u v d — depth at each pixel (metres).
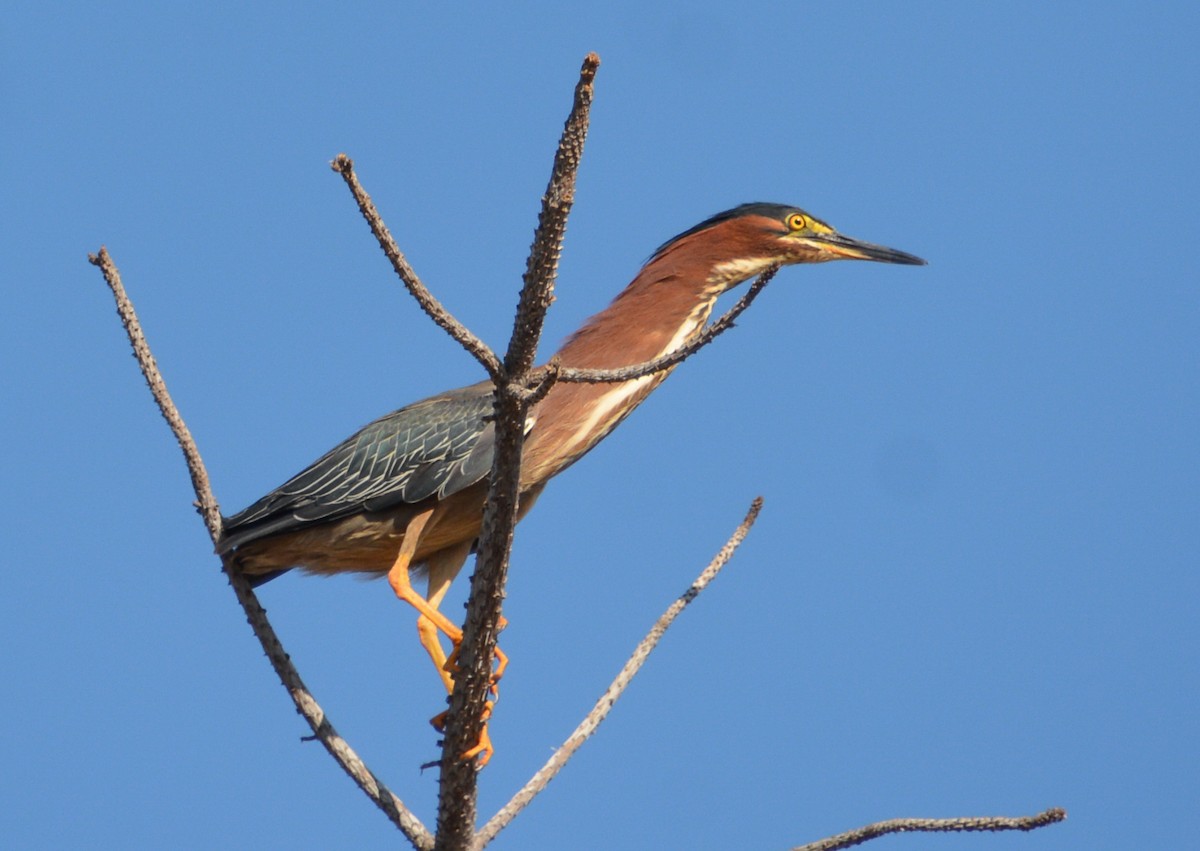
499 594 7.68
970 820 7.53
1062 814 7.38
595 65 6.34
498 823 8.27
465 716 7.85
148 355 9.48
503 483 7.39
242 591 9.23
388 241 6.61
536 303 6.81
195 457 9.51
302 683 8.81
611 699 8.75
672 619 9.06
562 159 6.52
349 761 8.49
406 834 8.34
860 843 7.76
